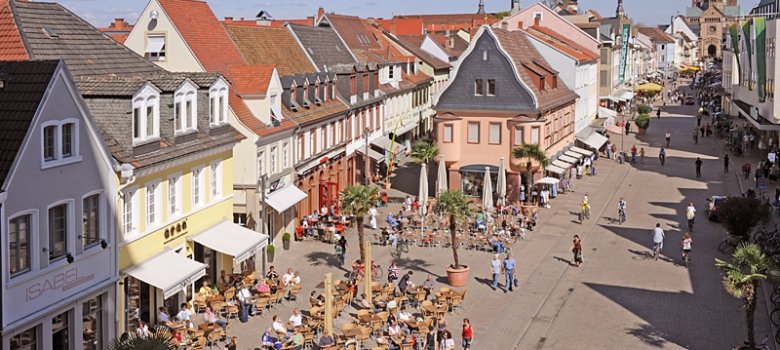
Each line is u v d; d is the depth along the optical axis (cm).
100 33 3622
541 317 3544
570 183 6600
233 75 4544
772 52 6612
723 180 6975
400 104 8088
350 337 3102
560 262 4469
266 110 4459
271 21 7406
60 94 2606
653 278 4134
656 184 6856
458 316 3566
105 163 2869
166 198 3350
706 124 9975
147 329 2989
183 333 3072
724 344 3183
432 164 6406
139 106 3108
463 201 4025
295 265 4391
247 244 3659
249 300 3503
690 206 5191
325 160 5475
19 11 3241
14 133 2436
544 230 5247
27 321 2452
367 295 3572
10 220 2406
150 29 4528
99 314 2897
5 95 2523
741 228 4491
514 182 6056
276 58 5597
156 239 3266
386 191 6512
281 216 4738
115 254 2933
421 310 3506
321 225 5088
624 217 5450
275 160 4631
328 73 5803
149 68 3712
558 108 6750
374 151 6750
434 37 10406
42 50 3166
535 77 6312
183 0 4750
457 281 4016
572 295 3859
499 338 3288
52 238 2611
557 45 7906
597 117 9419
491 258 4584
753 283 2866
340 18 7775
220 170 3853
